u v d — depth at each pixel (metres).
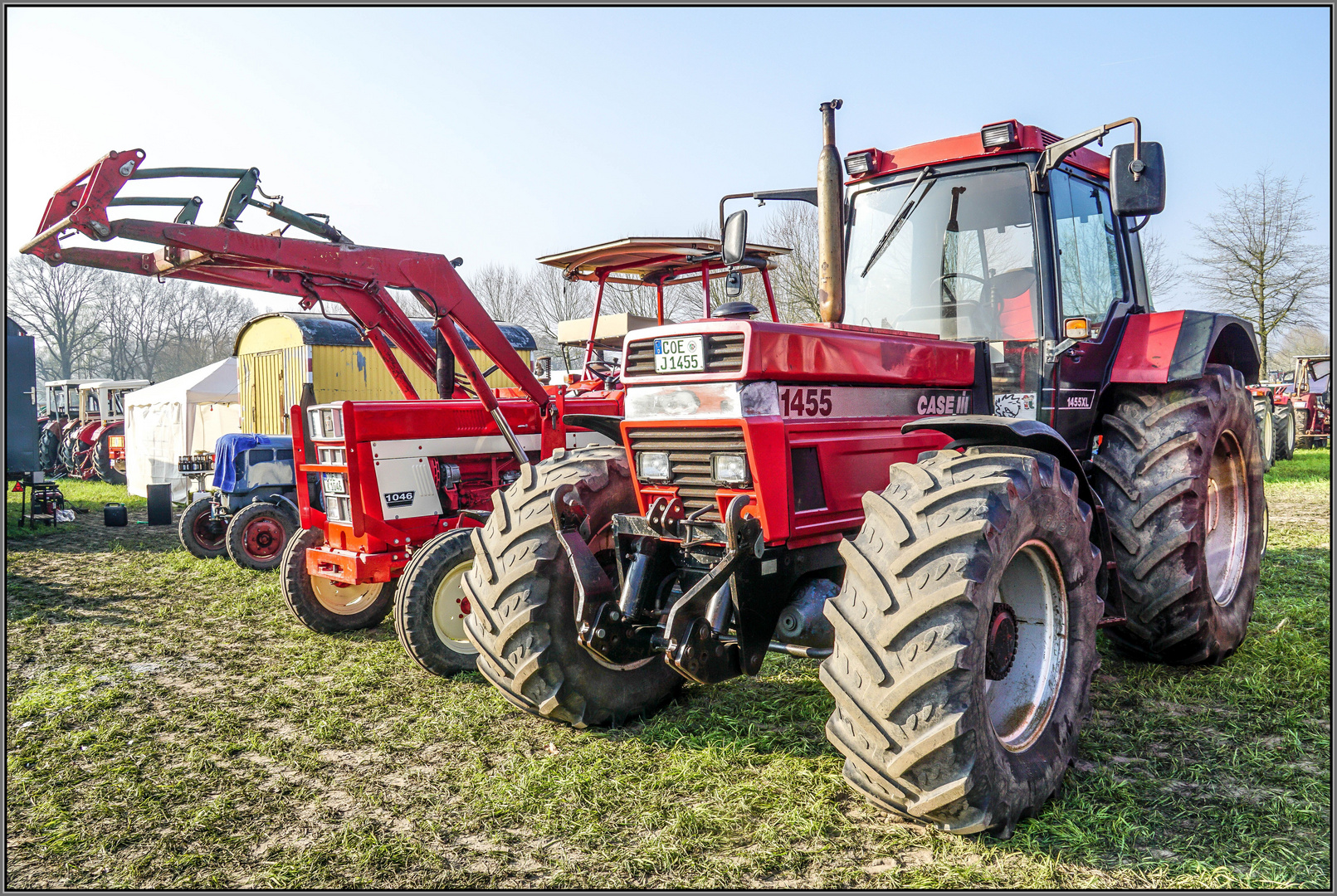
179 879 2.34
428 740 3.32
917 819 2.30
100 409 20.86
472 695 3.85
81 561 8.04
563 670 3.07
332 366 11.56
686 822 2.51
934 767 2.19
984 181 3.53
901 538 2.33
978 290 3.52
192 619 5.59
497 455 5.34
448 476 5.05
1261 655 3.87
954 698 2.17
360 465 4.77
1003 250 3.45
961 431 2.69
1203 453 3.50
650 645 3.07
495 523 3.19
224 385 14.32
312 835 2.59
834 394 2.86
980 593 2.21
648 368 2.85
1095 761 2.85
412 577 4.19
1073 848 2.29
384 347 5.53
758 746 3.03
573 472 3.28
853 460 2.92
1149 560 3.48
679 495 2.87
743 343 2.55
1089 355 3.54
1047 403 3.27
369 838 2.50
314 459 5.18
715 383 2.62
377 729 3.47
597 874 2.28
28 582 6.97
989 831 2.33
